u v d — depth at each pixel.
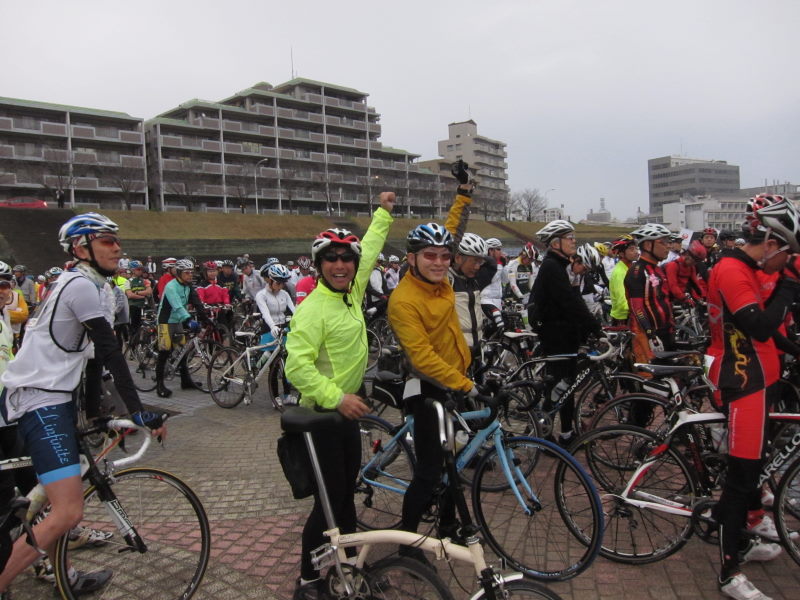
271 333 7.45
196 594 3.24
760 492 3.28
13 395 2.82
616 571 3.31
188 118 67.31
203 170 62.28
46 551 2.73
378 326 11.37
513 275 11.71
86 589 3.05
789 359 4.29
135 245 43.69
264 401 8.03
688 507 3.26
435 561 3.22
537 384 4.33
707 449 3.42
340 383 2.99
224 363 7.83
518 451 3.37
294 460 2.75
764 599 2.87
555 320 4.85
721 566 3.02
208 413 7.40
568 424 5.10
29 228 40.41
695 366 3.90
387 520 3.88
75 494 2.78
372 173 79.81
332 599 2.69
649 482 3.41
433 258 3.13
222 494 4.67
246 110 71.19
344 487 2.90
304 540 2.88
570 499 3.35
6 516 2.55
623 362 5.55
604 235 68.19
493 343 6.75
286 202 70.94
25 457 2.91
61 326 2.83
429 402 2.77
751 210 2.93
